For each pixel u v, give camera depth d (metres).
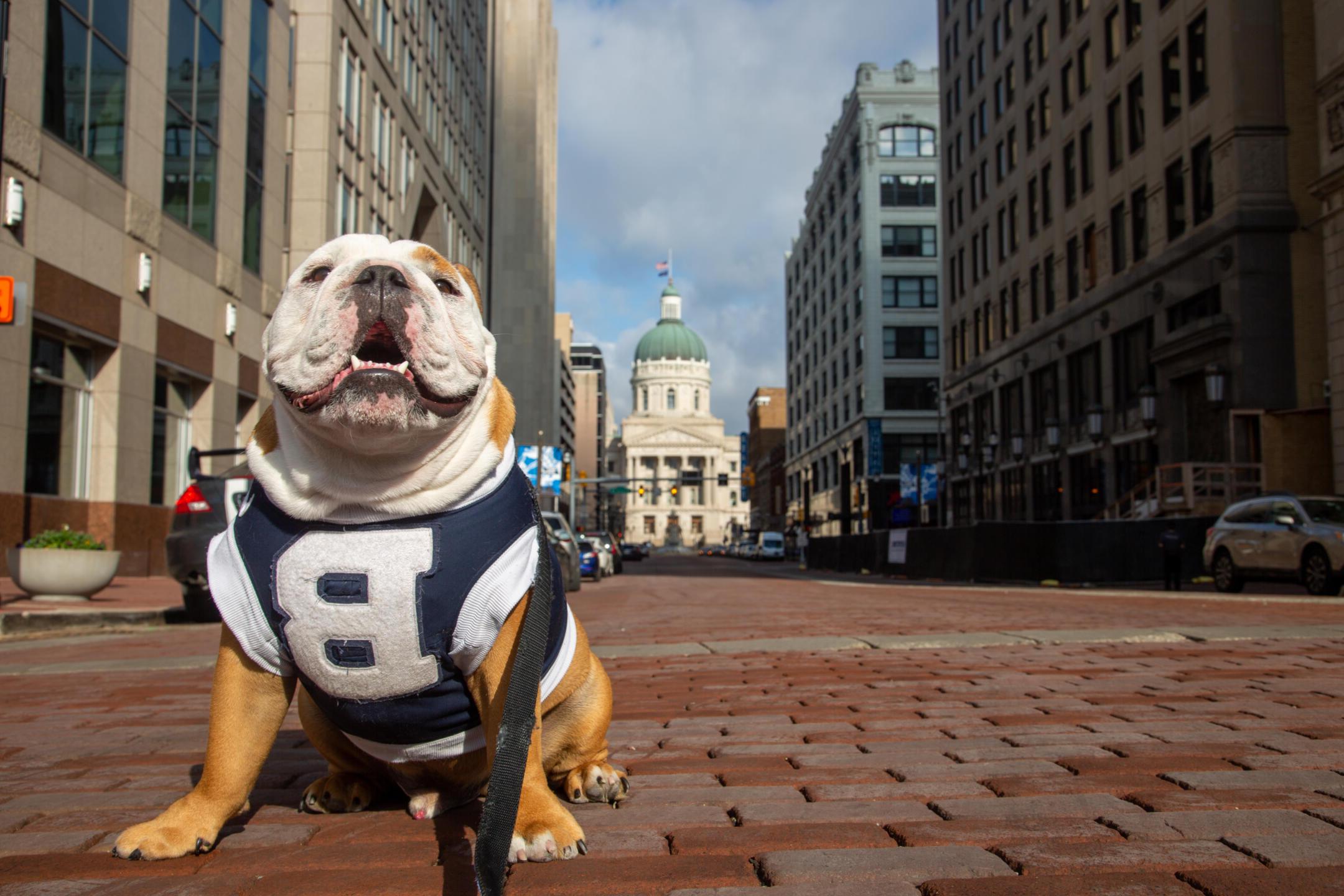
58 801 3.01
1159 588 21.58
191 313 19.61
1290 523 15.77
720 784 3.13
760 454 120.19
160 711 4.90
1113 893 2.02
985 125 41.84
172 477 19.56
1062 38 33.72
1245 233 22.92
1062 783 3.06
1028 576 24.70
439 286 2.15
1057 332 34.00
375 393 1.86
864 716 4.40
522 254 56.78
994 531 26.19
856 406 62.72
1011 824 2.58
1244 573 16.72
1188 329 24.38
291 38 25.08
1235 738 3.77
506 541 2.21
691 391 173.50
